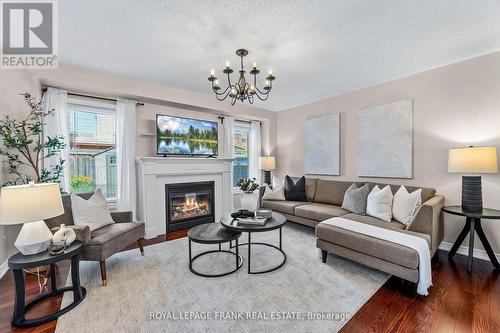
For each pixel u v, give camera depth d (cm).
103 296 193
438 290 199
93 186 334
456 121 280
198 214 412
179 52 252
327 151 425
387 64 286
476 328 154
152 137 379
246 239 331
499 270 234
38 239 175
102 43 232
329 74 318
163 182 366
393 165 335
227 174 445
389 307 177
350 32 213
